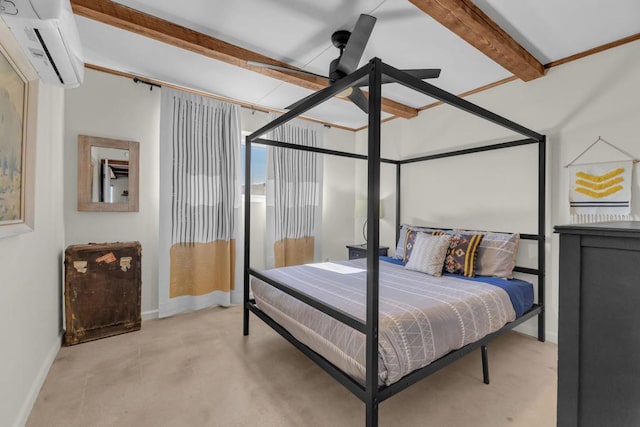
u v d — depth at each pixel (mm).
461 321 1777
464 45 2326
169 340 2566
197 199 3225
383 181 4191
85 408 1709
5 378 1397
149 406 1732
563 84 2527
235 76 2846
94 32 2156
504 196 2906
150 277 3068
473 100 3133
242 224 3561
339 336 1592
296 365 2182
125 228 2932
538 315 2600
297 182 4031
